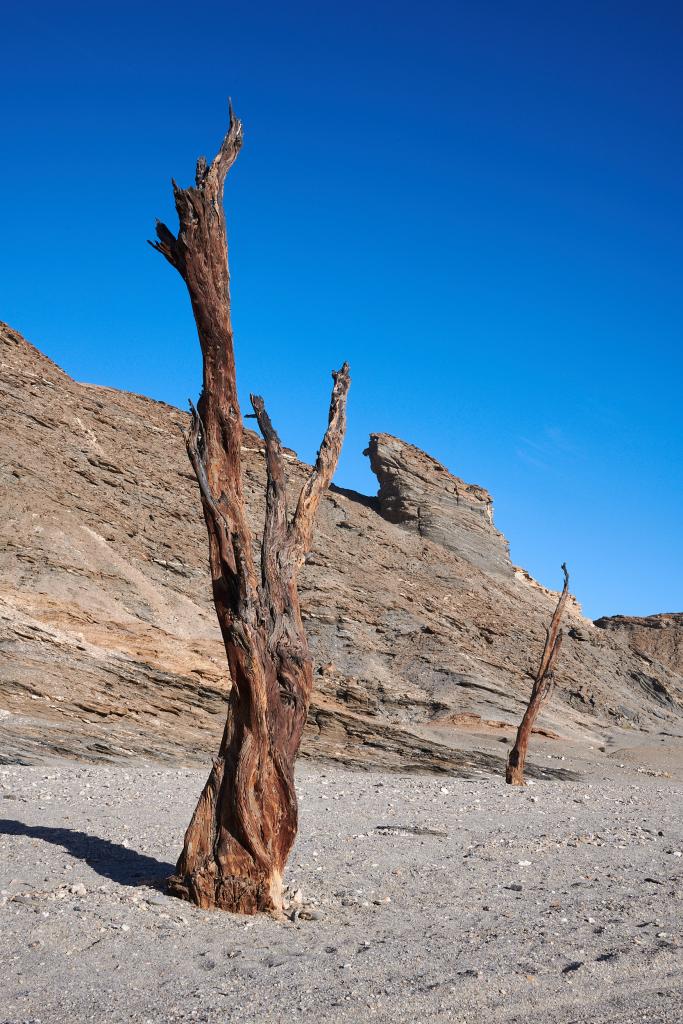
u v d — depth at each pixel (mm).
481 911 8422
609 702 58844
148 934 6887
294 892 8461
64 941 6566
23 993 5473
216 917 7559
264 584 8266
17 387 58844
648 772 37375
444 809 16719
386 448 82812
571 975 6371
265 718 7988
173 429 69188
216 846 7934
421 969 6363
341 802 16812
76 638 35562
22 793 14867
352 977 6117
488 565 79312
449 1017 5445
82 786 16516
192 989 5727
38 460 53188
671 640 103188
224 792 7988
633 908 8859
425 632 54406
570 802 19797
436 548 74438
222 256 8461
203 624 46719
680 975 6570
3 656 31484
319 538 63469
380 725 37812
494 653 60188
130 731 29562
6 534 44750
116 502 54688
